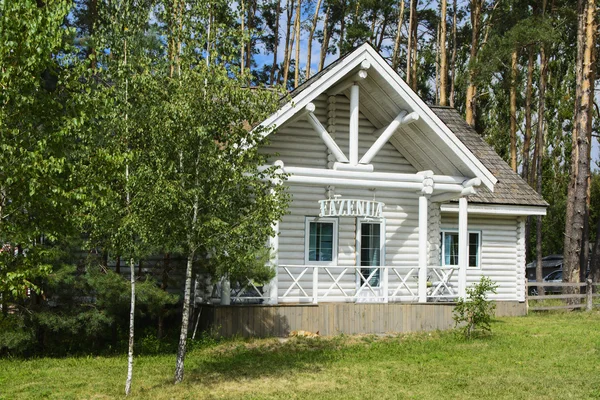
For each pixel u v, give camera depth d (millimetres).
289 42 36156
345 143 17156
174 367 12055
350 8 36344
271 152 16469
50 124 8820
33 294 13078
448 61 38906
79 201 9344
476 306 15180
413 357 13078
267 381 11008
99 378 11203
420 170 17812
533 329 16734
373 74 15992
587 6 23906
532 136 38562
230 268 10953
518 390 10375
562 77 37000
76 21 20062
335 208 15648
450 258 20344
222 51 10797
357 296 16406
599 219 27062
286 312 15156
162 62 10586
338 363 12492
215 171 10281
